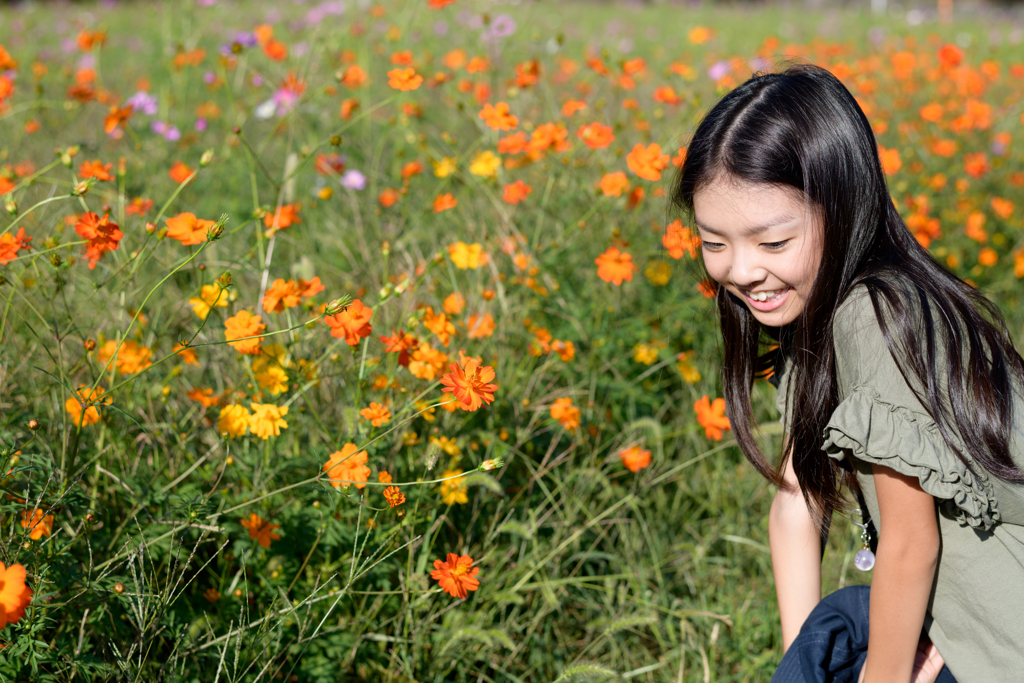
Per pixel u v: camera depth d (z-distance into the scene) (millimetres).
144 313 2316
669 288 2961
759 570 2344
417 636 1784
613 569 2232
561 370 2436
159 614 1494
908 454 1143
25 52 5977
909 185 3961
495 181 2814
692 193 1297
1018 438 1203
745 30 9930
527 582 2064
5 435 1516
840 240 1232
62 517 1670
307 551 1831
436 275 2545
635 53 7695
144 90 4672
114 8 9406
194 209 3289
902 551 1226
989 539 1249
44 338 2059
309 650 1728
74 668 1381
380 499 1864
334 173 3162
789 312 1325
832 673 1429
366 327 1650
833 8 14555
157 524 1685
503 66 4430
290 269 2693
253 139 4320
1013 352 1274
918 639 1321
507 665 1902
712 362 2848
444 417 2070
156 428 1912
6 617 1085
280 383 1796
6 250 1556
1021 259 3406
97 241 1600
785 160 1201
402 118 3395
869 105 4547
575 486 2217
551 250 2605
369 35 5434
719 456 2549
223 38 6340
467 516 2100
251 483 1851
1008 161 4230
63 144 3525
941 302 1193
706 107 4004
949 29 9961
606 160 3176
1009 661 1243
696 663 1995
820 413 1314
